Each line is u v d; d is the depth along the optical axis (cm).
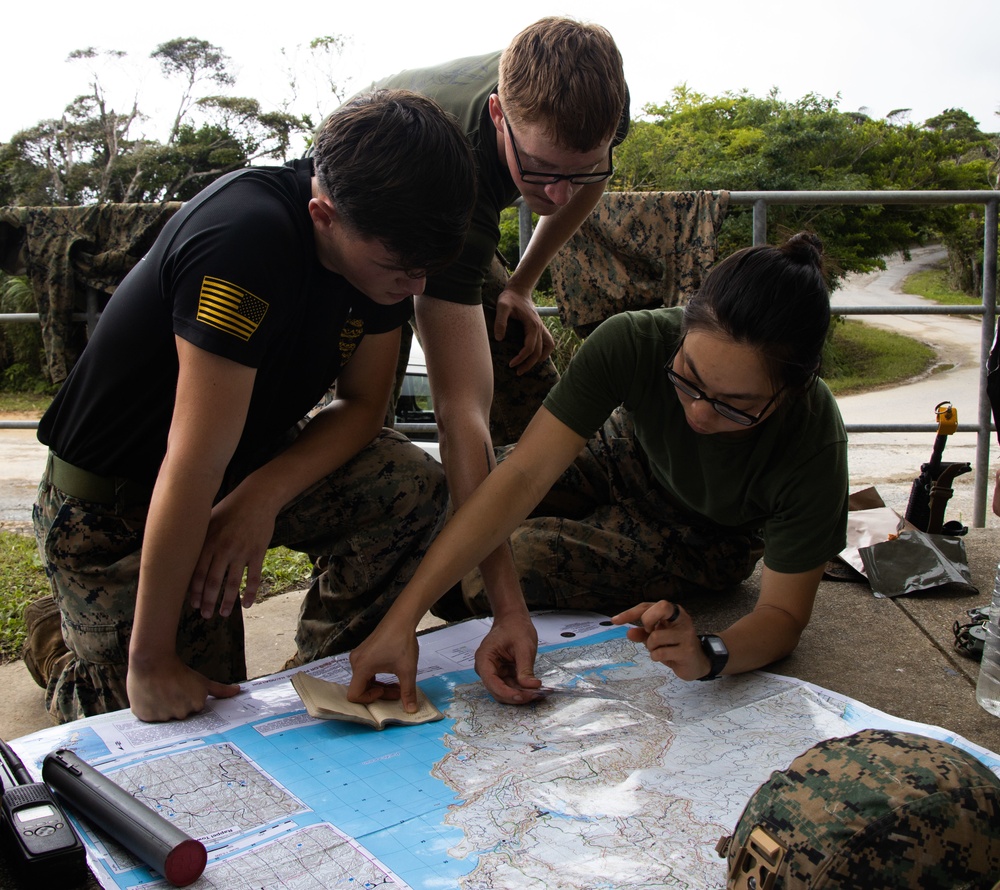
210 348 137
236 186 146
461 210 130
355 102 135
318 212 139
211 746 139
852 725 145
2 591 372
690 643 152
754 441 164
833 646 193
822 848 82
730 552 214
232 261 138
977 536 273
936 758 86
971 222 2533
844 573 238
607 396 172
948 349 1909
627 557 207
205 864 106
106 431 163
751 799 93
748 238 1733
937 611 212
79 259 438
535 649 164
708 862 108
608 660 175
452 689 161
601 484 223
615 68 171
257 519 163
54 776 119
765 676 165
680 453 179
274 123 3219
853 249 1969
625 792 125
